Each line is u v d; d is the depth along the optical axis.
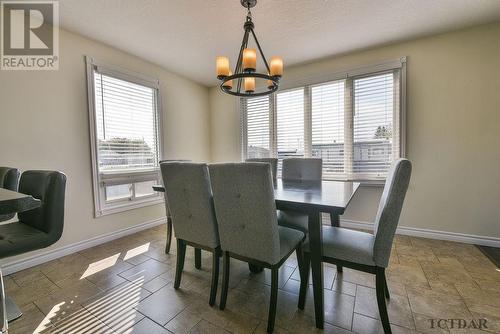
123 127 2.88
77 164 2.40
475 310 1.42
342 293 1.62
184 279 1.85
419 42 2.59
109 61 2.68
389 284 1.71
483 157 2.38
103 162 2.66
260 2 1.93
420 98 2.60
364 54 2.88
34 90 2.11
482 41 2.33
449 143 2.50
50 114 2.21
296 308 1.49
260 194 1.26
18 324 1.36
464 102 2.42
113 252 2.37
